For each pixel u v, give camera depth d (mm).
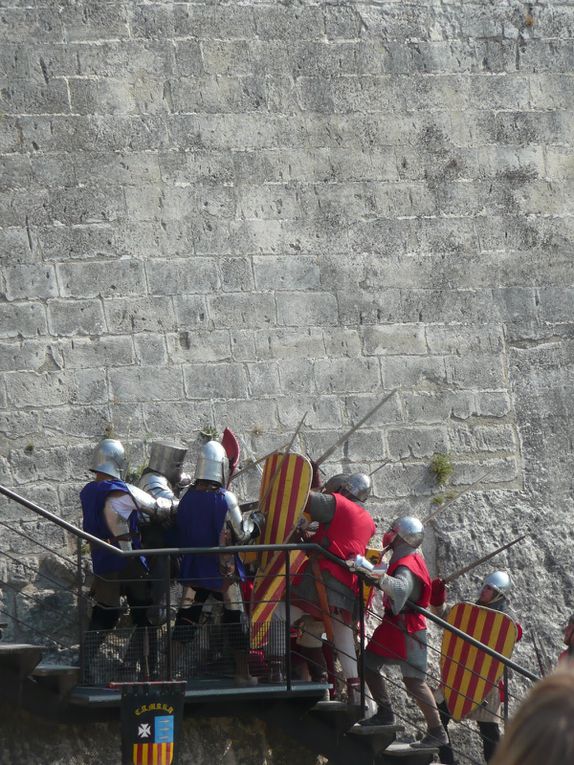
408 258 26016
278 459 20391
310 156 25703
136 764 17500
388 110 26328
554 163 27281
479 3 27250
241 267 24938
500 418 26078
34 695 18922
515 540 23969
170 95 25016
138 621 19781
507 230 26750
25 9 24469
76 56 24594
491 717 21375
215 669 19547
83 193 24281
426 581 20031
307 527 19922
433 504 25312
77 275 24031
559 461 26328
